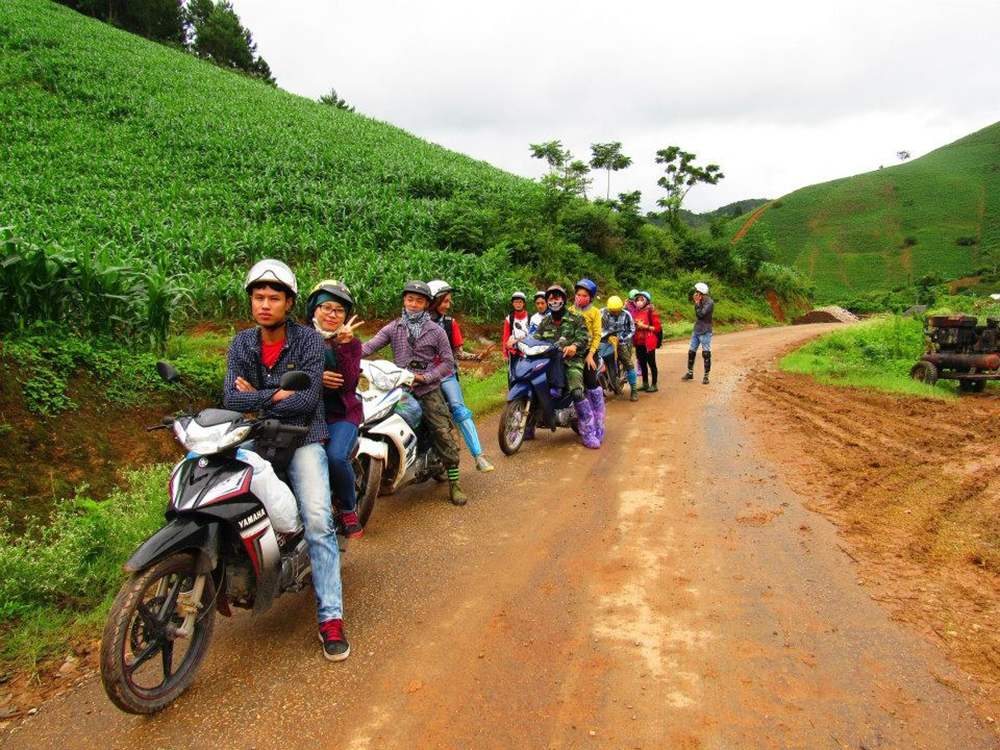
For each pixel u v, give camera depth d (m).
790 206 139.25
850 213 130.00
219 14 78.69
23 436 5.43
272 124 37.94
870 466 6.30
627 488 5.86
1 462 5.12
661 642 3.35
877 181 142.25
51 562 3.99
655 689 2.97
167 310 8.10
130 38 57.47
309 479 3.52
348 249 18.25
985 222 114.12
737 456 6.78
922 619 3.48
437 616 3.71
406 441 5.31
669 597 3.82
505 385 10.77
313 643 3.49
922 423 8.23
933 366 11.70
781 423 8.24
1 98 31.03
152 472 5.64
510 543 4.72
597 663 3.19
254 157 28.95
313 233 18.91
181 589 3.09
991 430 7.78
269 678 3.17
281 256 16.97
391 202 24.80
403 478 5.36
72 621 3.73
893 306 54.12
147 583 2.85
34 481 5.19
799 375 12.64
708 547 4.50
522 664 3.21
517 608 3.77
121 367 6.81
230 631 3.65
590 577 4.12
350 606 3.86
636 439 7.68
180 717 2.91
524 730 2.73
